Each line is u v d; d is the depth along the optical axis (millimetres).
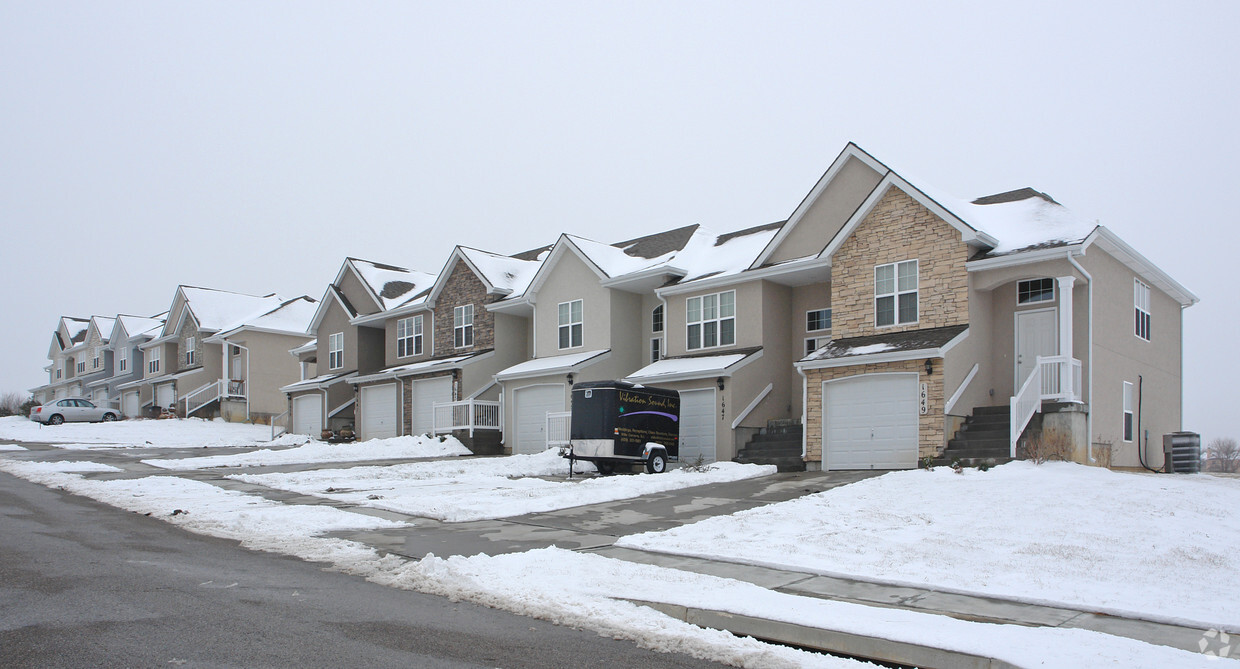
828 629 7559
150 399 58469
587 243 31156
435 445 30609
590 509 15812
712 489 18375
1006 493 14656
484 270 34469
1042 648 6922
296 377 50156
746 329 25828
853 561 10758
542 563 10602
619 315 29969
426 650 6777
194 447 33656
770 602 8648
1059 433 18703
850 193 24188
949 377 19484
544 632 7531
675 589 9281
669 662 6766
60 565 9742
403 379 36000
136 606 7848
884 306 22016
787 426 24375
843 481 18109
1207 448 60469
